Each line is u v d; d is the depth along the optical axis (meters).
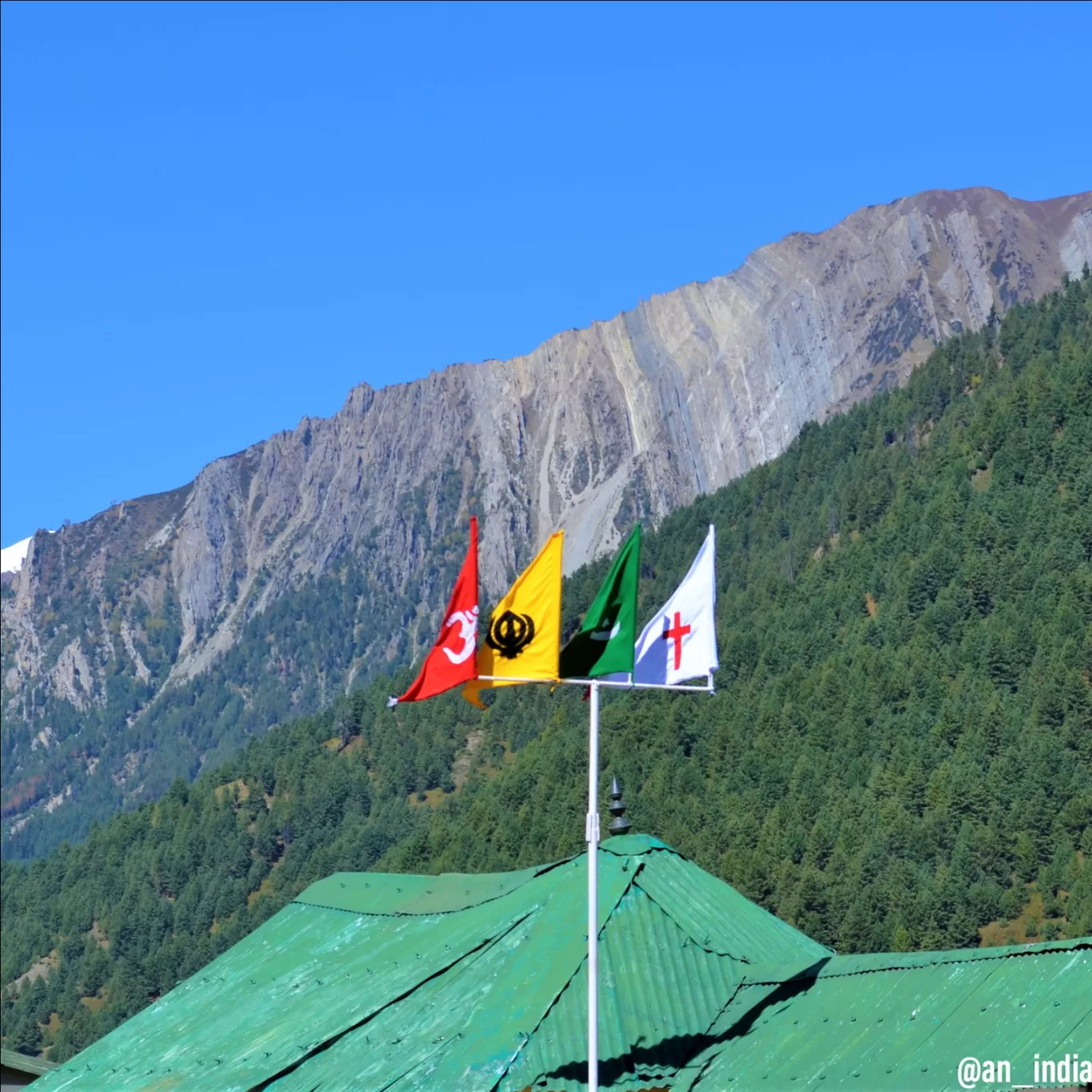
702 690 59.34
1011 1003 54.47
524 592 58.38
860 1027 57.75
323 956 77.75
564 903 69.12
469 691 58.12
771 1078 57.38
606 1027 62.72
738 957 66.19
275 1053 67.56
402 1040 64.62
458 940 70.75
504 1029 63.03
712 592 60.25
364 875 85.94
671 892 69.25
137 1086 70.44
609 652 59.03
